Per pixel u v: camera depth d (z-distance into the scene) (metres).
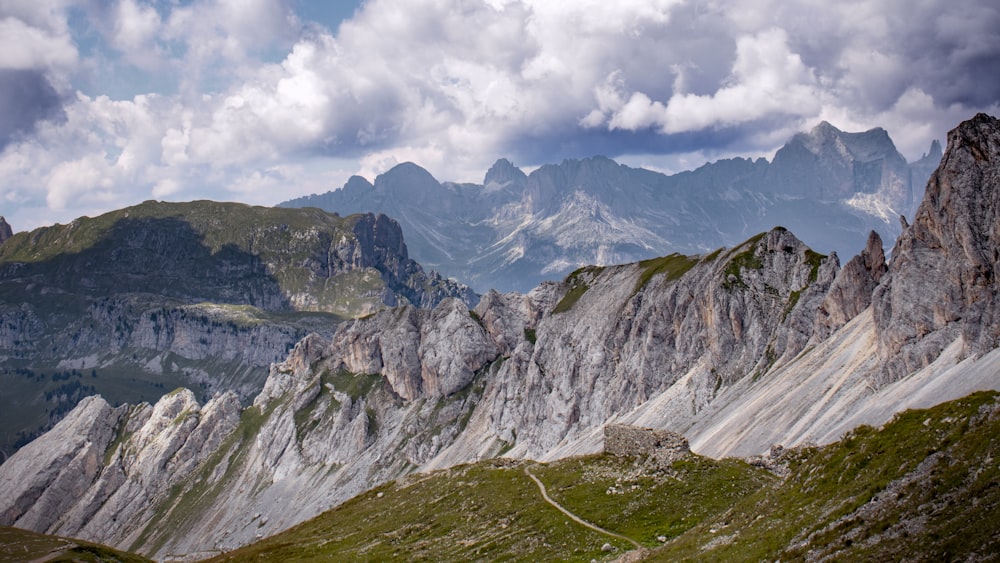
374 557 97.44
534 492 102.81
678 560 66.25
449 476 126.06
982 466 52.16
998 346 153.88
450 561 86.94
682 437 104.25
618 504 90.62
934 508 51.88
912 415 63.41
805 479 67.25
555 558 79.38
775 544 59.41
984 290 168.50
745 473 91.81
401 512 116.00
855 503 57.62
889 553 50.53
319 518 135.50
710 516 81.50
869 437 64.88
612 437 111.62
